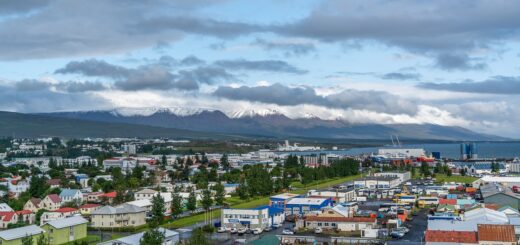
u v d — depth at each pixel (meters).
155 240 104.38
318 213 154.00
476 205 161.75
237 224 145.50
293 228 145.75
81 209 183.25
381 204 182.50
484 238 103.81
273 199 182.50
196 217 165.62
